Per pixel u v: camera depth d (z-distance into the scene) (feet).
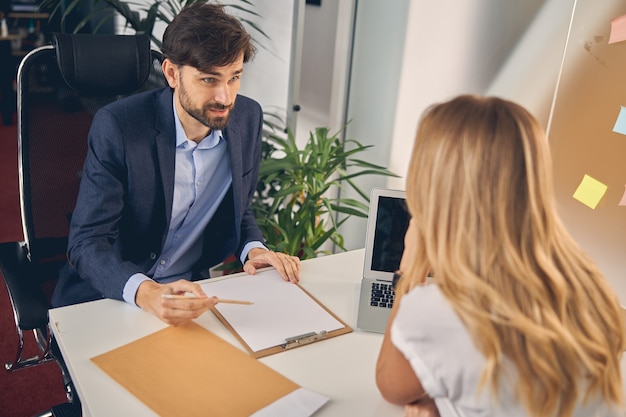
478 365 2.66
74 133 5.51
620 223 5.49
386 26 8.09
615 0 5.29
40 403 6.86
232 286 4.75
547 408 2.62
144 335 4.11
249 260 5.22
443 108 2.83
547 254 2.68
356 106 8.87
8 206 12.09
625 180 5.39
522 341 2.60
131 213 5.22
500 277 2.62
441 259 2.71
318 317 4.44
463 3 6.94
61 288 5.38
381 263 4.93
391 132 8.34
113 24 14.94
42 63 5.27
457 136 2.70
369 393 3.70
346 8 8.47
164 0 8.63
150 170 5.13
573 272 2.77
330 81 8.96
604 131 5.51
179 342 4.01
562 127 5.91
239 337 4.10
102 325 4.18
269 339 4.11
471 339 2.66
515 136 2.66
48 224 5.52
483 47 6.78
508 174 2.63
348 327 4.38
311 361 3.96
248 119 5.76
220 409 3.41
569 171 5.89
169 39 4.74
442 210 2.73
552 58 5.97
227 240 5.88
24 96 5.22
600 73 5.49
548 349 2.55
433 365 2.75
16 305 4.63
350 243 9.62
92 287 5.11
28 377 7.27
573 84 5.75
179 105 5.12
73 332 4.08
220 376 3.70
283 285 4.87
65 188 5.55
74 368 3.70
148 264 5.43
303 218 7.68
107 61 5.39
